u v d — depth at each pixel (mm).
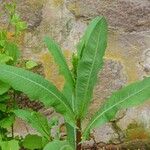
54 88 814
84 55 808
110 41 1062
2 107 884
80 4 1049
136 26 1061
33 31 1055
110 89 1054
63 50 1057
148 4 1046
